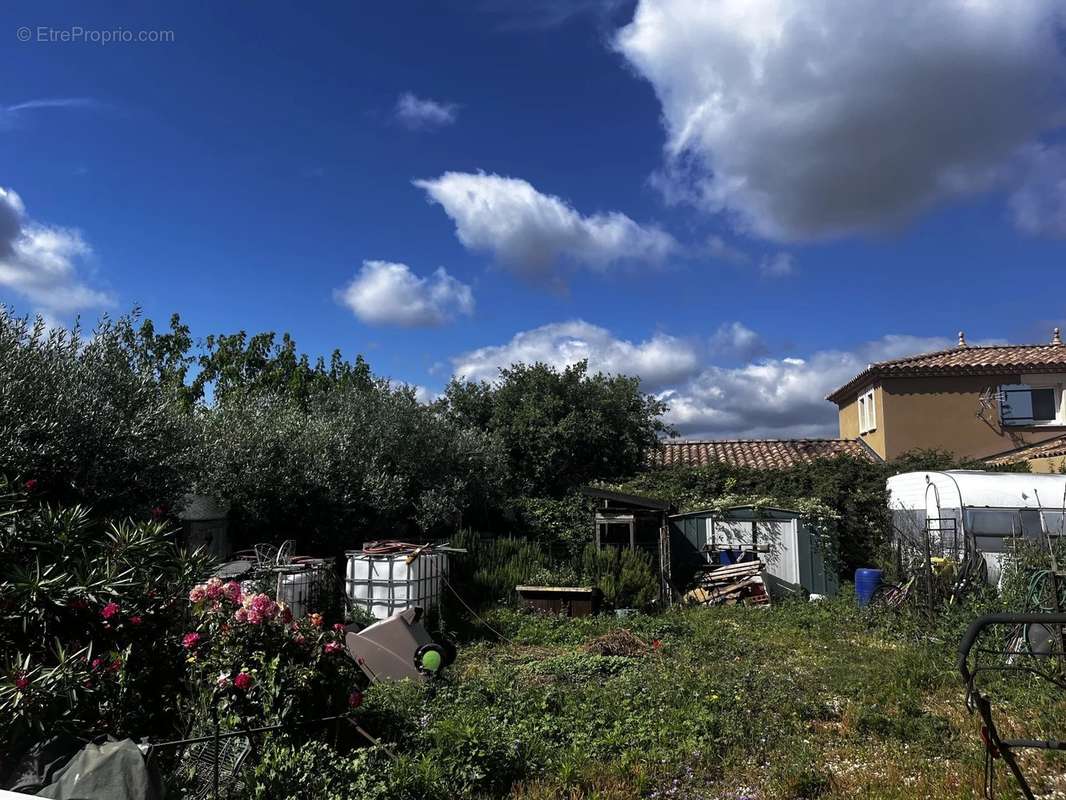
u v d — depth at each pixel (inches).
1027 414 858.1
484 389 995.9
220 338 923.4
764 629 519.5
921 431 868.0
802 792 225.3
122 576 205.0
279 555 469.1
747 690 325.1
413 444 665.6
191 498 450.3
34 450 306.3
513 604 568.7
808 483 790.5
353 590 486.0
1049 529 568.4
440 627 482.6
